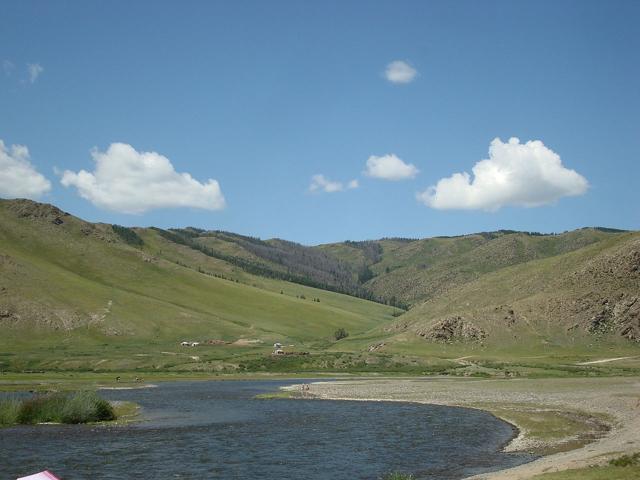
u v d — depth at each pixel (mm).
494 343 188625
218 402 87688
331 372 164500
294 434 56469
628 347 175750
